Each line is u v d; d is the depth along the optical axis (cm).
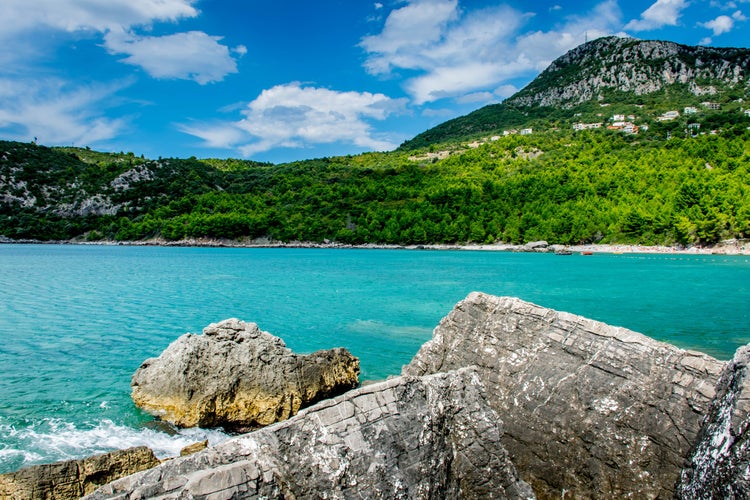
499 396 1104
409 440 776
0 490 953
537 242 12550
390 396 802
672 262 8806
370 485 702
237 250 13925
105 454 1081
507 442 1048
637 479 887
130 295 4562
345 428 731
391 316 3591
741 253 10238
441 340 1319
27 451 1412
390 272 7312
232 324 1812
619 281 6012
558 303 4322
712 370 878
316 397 1783
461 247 13775
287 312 3744
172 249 14088
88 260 9194
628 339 1001
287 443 690
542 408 1028
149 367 1812
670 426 880
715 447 707
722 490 638
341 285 5566
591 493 929
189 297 4488
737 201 10650
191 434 1566
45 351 2494
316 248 15062
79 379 2048
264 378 1691
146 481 611
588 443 954
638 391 938
